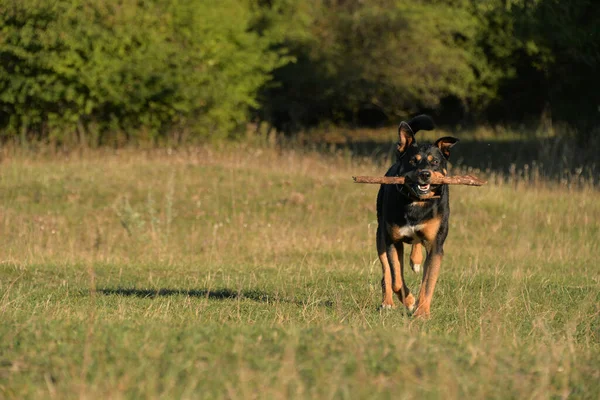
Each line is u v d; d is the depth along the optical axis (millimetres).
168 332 8906
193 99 39656
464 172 34250
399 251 13492
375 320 11422
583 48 37844
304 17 58156
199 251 21359
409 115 64250
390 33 57344
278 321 11188
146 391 6891
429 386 7164
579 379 7945
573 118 41938
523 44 49875
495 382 7508
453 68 56625
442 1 58594
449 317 12289
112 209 25984
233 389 6926
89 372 7332
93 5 38062
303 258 19938
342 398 6883
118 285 15828
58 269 17672
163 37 40406
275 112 63094
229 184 29125
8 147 37062
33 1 37125
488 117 60469
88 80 37469
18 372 7391
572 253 21516
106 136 39531
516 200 27297
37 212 25406
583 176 32844
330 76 58062
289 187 29031
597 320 12250
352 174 31422
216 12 42812
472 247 22547
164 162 32688
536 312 12766
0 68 38031
